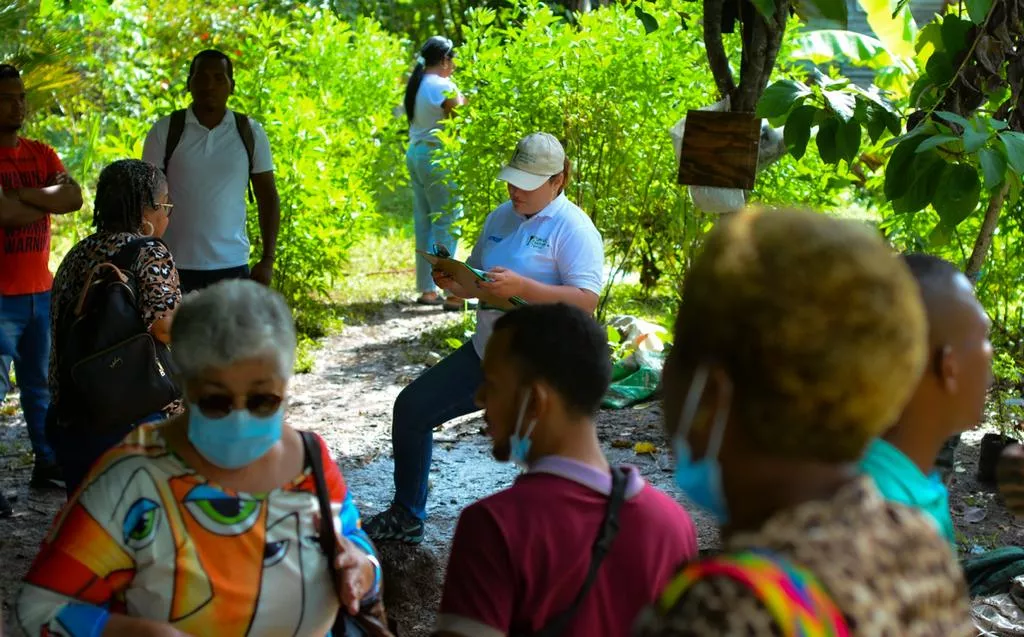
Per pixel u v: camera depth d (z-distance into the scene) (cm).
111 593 242
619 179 838
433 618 467
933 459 194
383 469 624
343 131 992
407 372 810
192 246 635
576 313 249
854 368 133
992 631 408
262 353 234
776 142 536
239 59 934
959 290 192
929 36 500
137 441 246
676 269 915
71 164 1028
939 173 414
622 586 229
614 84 834
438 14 1673
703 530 528
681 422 146
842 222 142
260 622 246
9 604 453
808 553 130
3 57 862
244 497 245
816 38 908
